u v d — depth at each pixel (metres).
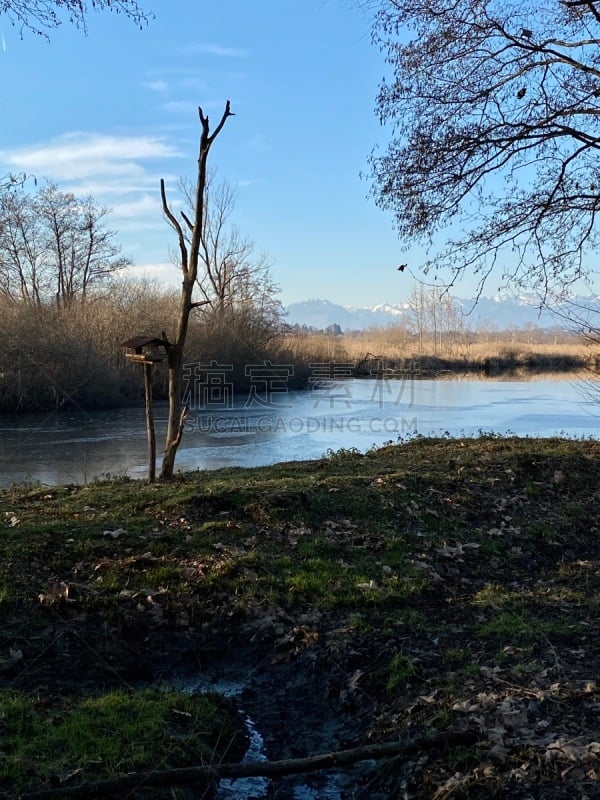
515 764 3.42
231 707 4.47
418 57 10.69
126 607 5.34
